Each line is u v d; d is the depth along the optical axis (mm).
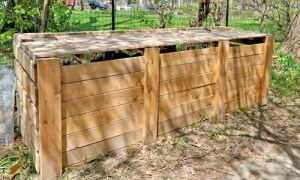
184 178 2785
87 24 7504
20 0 4914
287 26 8984
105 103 2811
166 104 3281
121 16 8023
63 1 5277
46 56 2441
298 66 6133
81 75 2621
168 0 8172
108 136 2906
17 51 3072
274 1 9742
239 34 4086
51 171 2604
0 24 4625
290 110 4383
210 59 3582
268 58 4281
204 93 3631
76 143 2723
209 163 3031
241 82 4062
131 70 2904
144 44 2986
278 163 3121
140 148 3117
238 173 2920
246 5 10219
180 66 3297
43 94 2434
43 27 4738
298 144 3492
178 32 4160
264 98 4410
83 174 2717
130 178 2734
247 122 3912
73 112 2646
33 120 2621
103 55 3711
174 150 3166
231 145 3369
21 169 2729
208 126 3678
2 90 3074
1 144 3035
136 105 3027
